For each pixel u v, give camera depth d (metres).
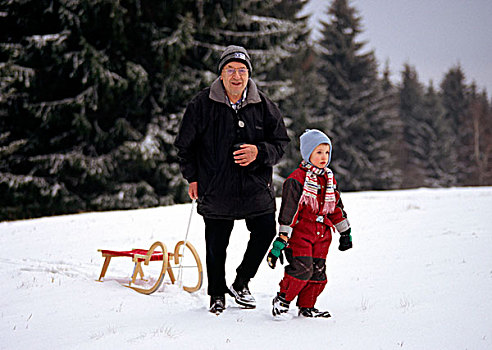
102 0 16.67
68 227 9.41
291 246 3.39
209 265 3.72
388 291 3.93
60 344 2.96
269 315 3.50
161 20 19.72
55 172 17.09
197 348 2.77
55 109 17.11
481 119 66.25
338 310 3.53
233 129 3.71
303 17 32.41
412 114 61.34
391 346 2.69
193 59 21.23
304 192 3.38
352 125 39.97
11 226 10.14
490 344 2.64
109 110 18.78
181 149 3.75
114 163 18.19
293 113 30.97
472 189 18.11
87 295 4.17
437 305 3.39
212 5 19.98
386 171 42.75
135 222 9.76
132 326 3.29
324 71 41.81
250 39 22.12
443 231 6.79
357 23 43.38
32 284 4.55
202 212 3.74
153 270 5.51
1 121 17.34
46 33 17.94
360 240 6.74
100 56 17.19
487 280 3.92
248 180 3.69
